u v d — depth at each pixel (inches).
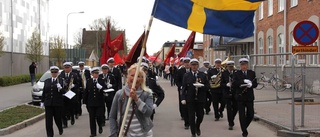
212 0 253.0
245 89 382.6
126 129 195.8
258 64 690.2
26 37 1760.6
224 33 256.1
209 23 254.5
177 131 427.8
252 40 1327.5
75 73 484.1
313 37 404.5
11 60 1430.9
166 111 610.2
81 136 403.2
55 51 1957.4
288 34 975.6
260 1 255.6
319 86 610.9
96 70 404.5
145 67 375.6
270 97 713.0
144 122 198.5
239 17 256.5
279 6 1062.4
